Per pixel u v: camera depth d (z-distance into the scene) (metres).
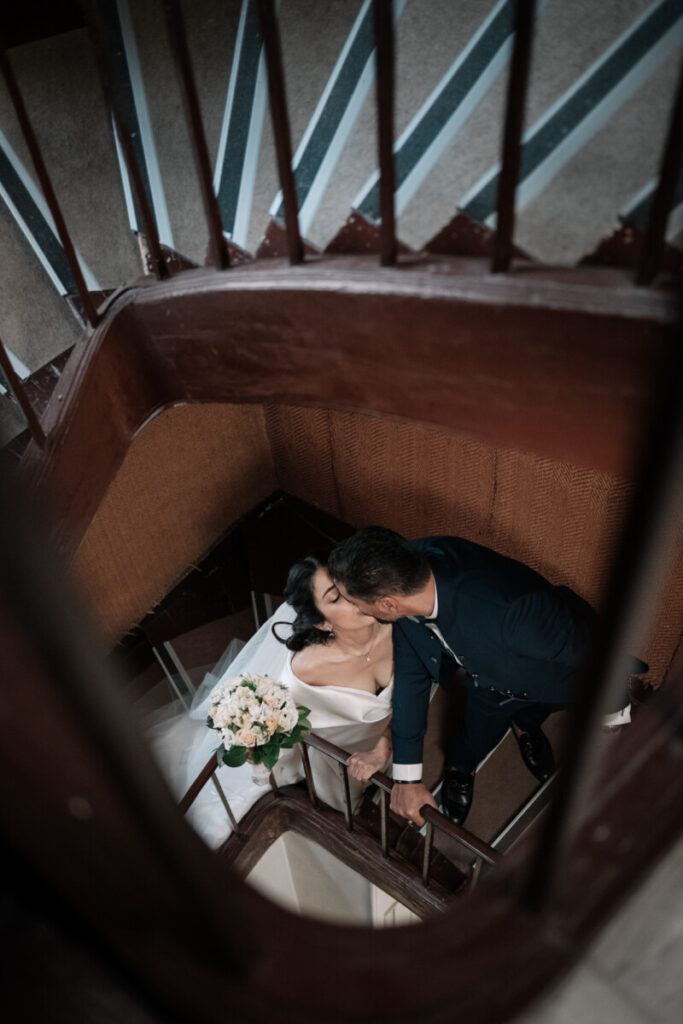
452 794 3.81
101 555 4.47
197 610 5.12
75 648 0.52
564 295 1.47
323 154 2.07
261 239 2.04
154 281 2.18
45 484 2.24
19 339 2.77
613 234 1.51
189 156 2.50
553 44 1.90
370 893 4.14
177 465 4.59
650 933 1.25
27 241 2.86
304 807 3.71
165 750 4.38
